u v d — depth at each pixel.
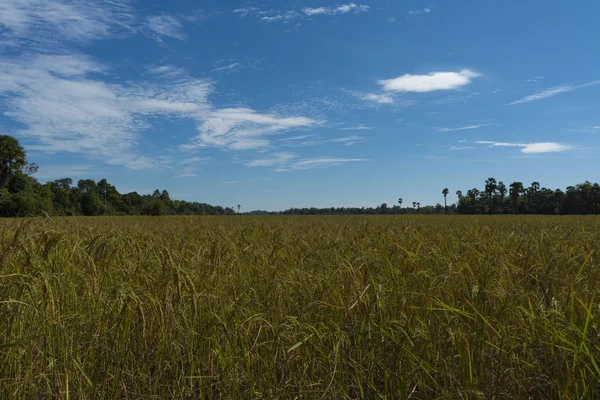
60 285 3.76
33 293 3.54
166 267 4.32
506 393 3.33
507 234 9.79
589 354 2.95
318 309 4.08
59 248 4.39
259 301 4.50
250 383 3.29
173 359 3.67
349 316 3.95
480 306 3.95
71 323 3.61
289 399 3.41
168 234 8.90
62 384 3.23
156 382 3.60
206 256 5.62
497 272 4.80
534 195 117.06
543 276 4.39
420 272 4.39
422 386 3.48
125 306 3.34
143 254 5.31
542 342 3.49
